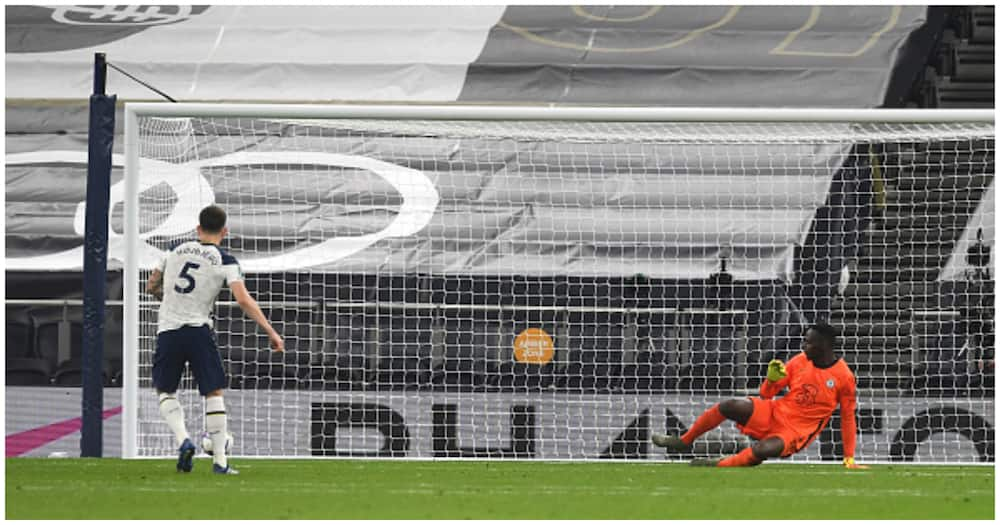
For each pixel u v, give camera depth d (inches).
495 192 1957.4
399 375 1825.8
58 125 2006.6
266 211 1942.7
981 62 2037.4
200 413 1471.5
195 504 729.6
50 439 1536.7
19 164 1979.6
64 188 1966.0
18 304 1866.4
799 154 1918.1
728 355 1828.2
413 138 1985.7
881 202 1914.4
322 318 1845.5
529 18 2079.2
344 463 1101.1
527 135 1533.0
